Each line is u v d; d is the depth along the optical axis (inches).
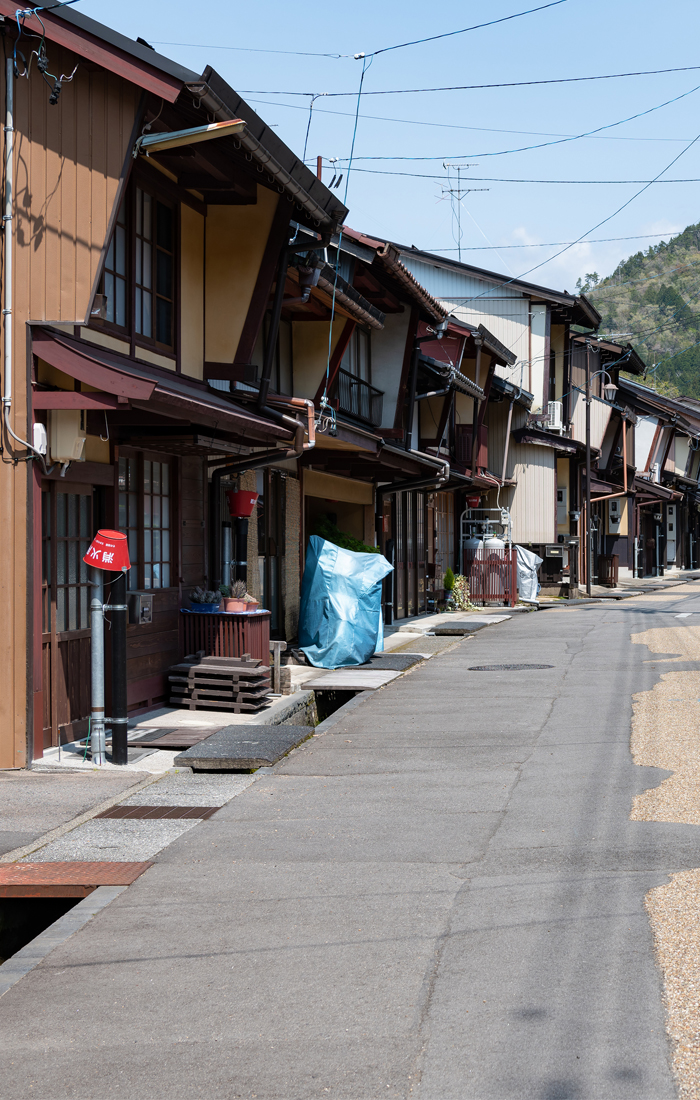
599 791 294.7
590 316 1373.0
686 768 318.7
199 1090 139.3
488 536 1128.2
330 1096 136.6
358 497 811.4
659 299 7628.0
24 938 230.5
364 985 169.8
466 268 1290.6
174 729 385.1
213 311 450.6
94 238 329.7
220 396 453.7
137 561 407.2
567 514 1400.1
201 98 326.6
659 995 161.5
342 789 307.4
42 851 245.1
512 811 276.2
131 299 382.0
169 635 433.4
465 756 352.5
